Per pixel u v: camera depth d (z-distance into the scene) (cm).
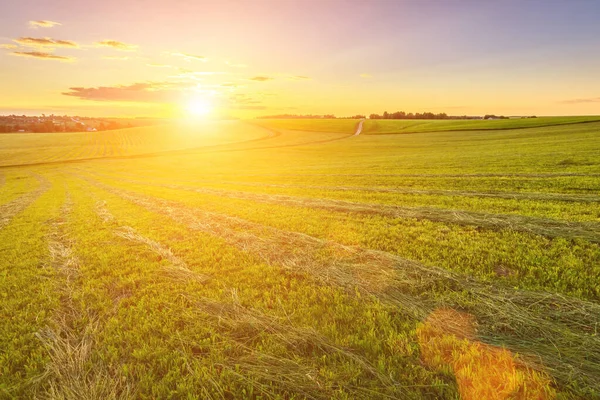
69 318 541
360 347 421
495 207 1178
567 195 1287
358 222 1100
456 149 4700
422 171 2577
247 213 1364
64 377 397
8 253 955
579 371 357
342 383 363
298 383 369
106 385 382
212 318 511
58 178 4506
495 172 2125
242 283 636
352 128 12338
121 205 1822
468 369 365
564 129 6153
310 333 452
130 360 420
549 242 760
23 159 7394
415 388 352
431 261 683
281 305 535
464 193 1535
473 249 739
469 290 544
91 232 1155
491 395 335
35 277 731
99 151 8594
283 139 10288
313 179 2706
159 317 520
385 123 12812
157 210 1576
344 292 575
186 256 823
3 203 2319
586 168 1903
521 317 457
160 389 371
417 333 440
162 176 4078
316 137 10512
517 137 5625
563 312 463
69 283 688
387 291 564
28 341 479
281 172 3562
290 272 674
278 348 427
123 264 782
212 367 397
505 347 402
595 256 655
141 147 9244
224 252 841
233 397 361
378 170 2944
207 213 1408
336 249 807
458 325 454
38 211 1802
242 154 7031
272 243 891
